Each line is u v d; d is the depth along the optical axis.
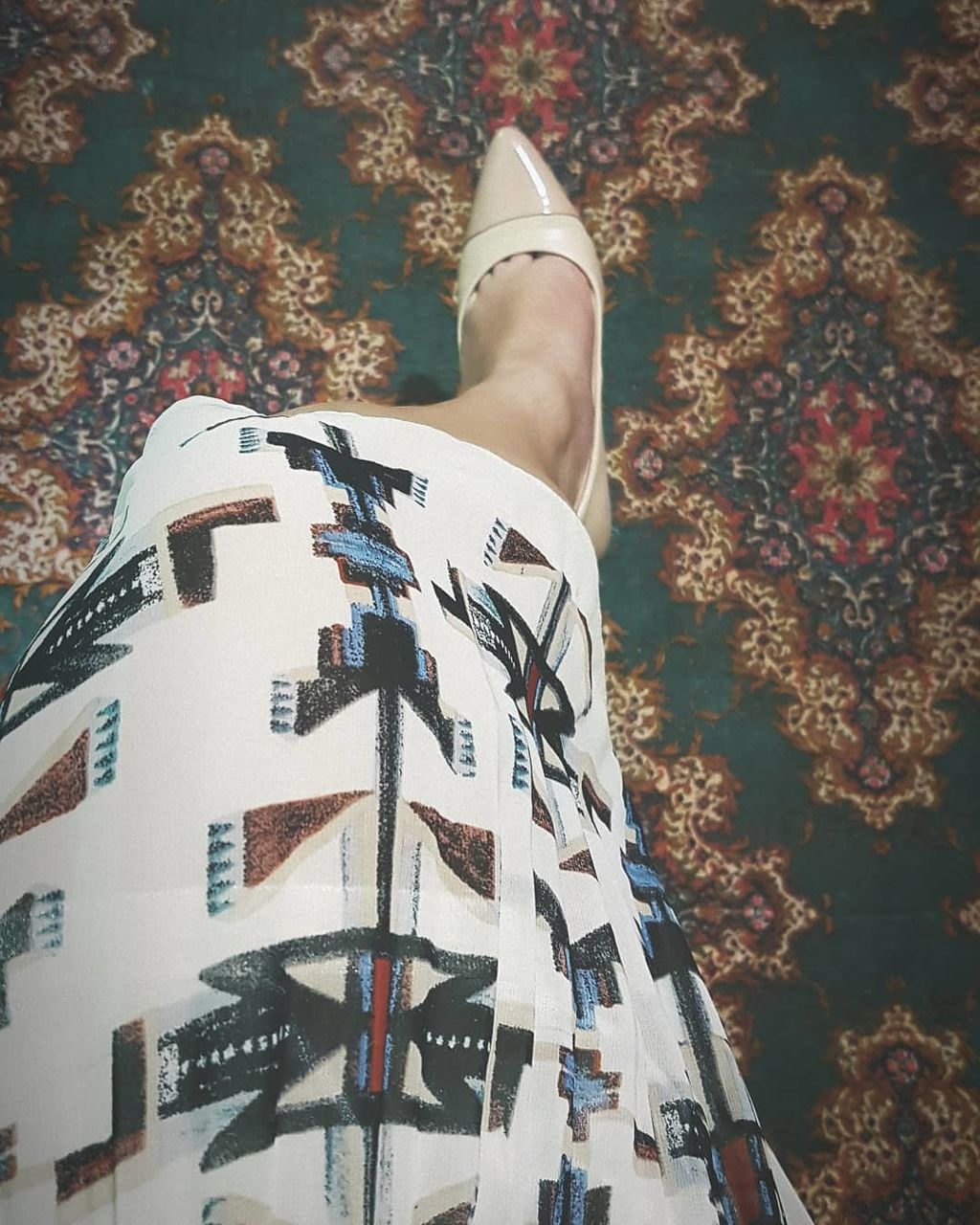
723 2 1.25
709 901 1.02
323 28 1.19
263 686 0.29
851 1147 0.96
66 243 1.11
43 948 0.27
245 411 0.44
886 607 1.11
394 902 0.28
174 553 0.32
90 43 1.16
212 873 0.27
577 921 0.37
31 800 0.29
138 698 0.29
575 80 1.21
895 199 1.22
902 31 1.26
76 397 1.07
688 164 1.20
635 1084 0.36
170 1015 0.26
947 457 1.15
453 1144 0.28
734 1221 0.39
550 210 1.05
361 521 0.35
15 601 1.02
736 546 1.11
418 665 0.32
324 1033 0.27
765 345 1.16
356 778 0.29
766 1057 0.98
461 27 1.21
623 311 1.16
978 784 1.07
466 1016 0.29
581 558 0.48
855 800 1.06
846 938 1.02
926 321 1.19
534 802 0.35
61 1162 0.26
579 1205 0.32
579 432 0.91
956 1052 1.00
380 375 1.12
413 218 1.16
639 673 1.07
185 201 1.13
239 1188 0.25
